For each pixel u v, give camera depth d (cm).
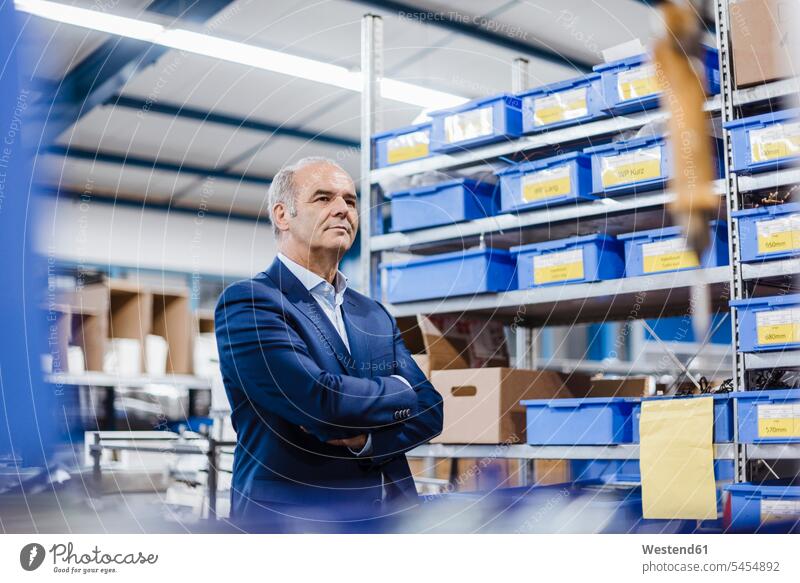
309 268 190
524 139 278
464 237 298
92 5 501
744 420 222
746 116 245
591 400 248
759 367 226
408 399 177
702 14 278
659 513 228
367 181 312
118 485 351
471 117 285
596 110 261
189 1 523
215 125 721
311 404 170
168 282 833
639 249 255
